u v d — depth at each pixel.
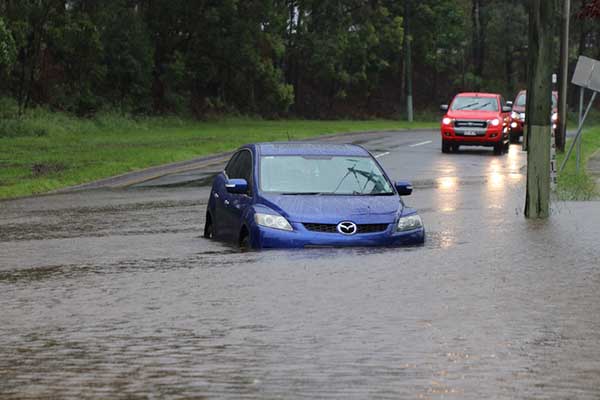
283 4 162.00
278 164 29.72
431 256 25.45
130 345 15.95
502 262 24.38
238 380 13.70
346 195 28.70
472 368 14.23
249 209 28.08
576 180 50.84
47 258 26.61
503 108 86.06
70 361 14.96
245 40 144.38
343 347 15.58
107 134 109.50
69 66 130.38
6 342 16.30
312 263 24.31
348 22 174.25
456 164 71.38
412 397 12.76
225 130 122.75
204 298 19.89
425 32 194.00
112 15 137.75
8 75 116.25
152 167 69.06
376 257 25.28
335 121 167.75
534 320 17.56
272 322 17.55
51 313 18.66
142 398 12.91
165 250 28.00
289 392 13.05
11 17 114.50
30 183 55.56
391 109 196.62
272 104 173.75
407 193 30.52
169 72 141.38
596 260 24.69
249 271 23.17
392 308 18.69
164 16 143.75
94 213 41.28
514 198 45.50
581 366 14.34
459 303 19.14
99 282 22.12
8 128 102.88
